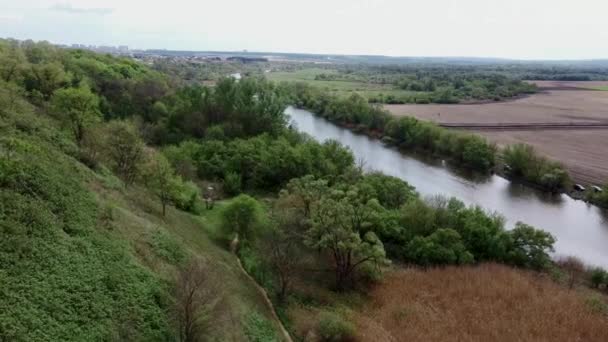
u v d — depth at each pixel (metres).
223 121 103.62
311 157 85.56
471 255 59.03
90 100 63.38
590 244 70.44
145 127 96.75
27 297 26.02
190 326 31.02
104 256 33.06
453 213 66.06
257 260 50.94
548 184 94.19
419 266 58.69
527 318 46.44
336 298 48.84
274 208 62.66
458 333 43.16
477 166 109.06
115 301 30.17
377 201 65.69
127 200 47.88
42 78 79.94
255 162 84.75
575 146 121.31
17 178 34.41
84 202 38.34
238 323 36.12
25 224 30.58
